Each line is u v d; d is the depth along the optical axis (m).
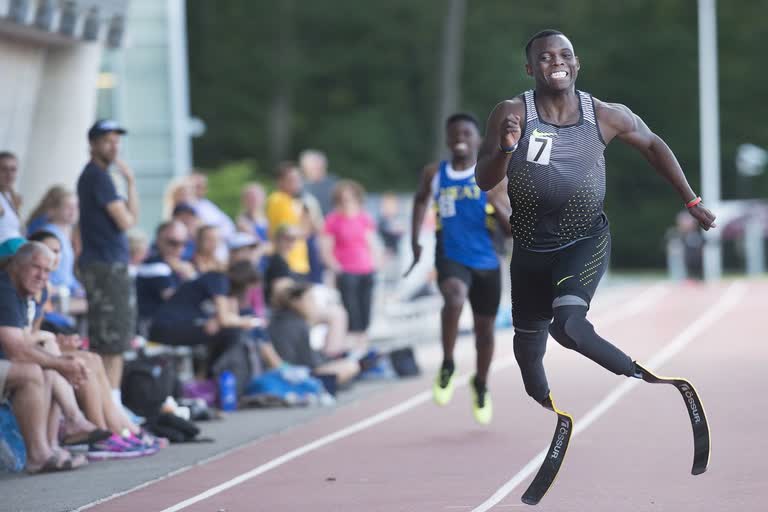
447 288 25.23
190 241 35.00
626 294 74.62
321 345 37.06
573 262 15.98
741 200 132.25
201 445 24.45
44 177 37.34
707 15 103.44
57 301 27.45
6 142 36.06
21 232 27.12
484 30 132.88
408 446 23.69
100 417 23.17
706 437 16.03
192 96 125.94
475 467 21.20
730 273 111.38
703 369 35.06
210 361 30.61
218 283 30.05
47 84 37.28
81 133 37.62
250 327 30.39
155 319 30.22
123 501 18.98
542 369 17.17
